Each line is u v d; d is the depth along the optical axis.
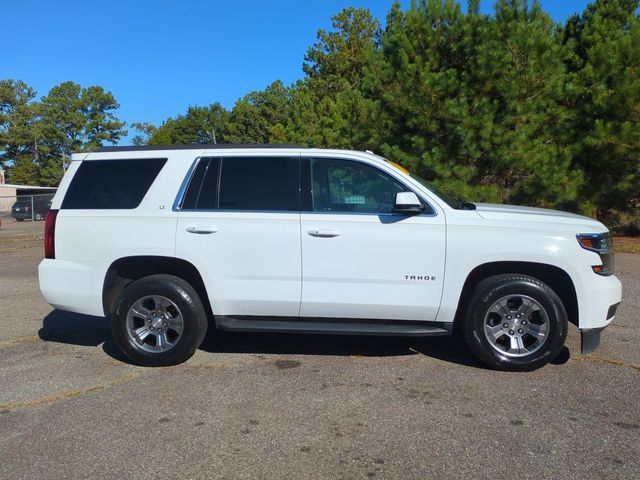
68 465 3.63
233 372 5.29
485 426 4.10
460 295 5.13
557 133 13.02
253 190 5.41
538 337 5.12
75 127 81.06
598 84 12.47
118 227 5.46
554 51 12.31
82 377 5.21
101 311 5.52
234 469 3.55
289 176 5.41
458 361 5.53
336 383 4.96
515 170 12.58
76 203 5.62
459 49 13.16
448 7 13.24
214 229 5.31
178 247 5.36
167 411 4.42
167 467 3.59
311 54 39.38
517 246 5.03
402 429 4.06
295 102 29.64
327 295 5.23
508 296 5.09
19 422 4.26
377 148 14.34
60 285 5.55
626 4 14.72
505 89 12.16
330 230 5.19
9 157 81.06
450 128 12.76
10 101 80.69
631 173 13.16
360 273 5.18
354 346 6.07
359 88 17.95
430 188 5.47
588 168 13.51
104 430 4.11
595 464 3.56
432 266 5.12
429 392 4.74
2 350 6.08
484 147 12.39
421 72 12.75
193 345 5.42
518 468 3.52
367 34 38.84
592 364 5.41
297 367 5.40
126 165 5.65
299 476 3.46
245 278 5.31
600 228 5.18
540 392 4.72
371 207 5.30
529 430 4.03
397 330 5.21
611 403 4.49
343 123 15.93
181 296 5.36
